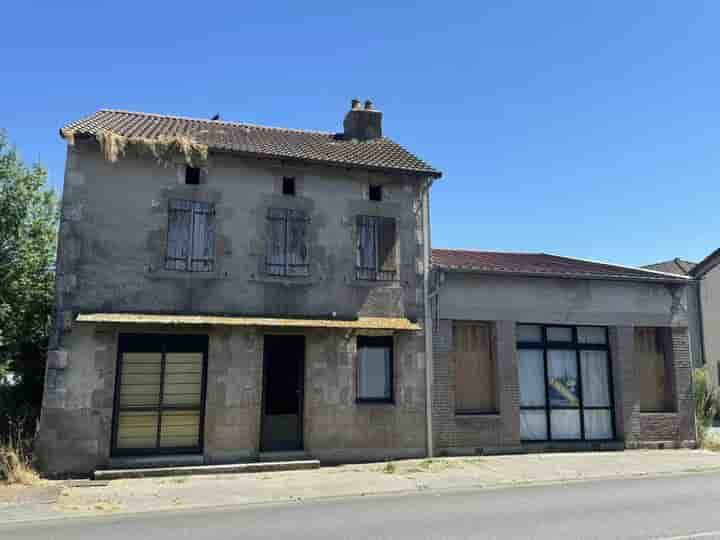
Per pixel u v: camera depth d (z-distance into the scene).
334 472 10.91
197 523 7.24
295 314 12.00
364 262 12.69
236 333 11.59
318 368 12.00
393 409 12.36
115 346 10.95
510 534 6.47
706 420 14.96
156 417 11.12
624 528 6.71
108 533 6.76
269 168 12.34
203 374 11.47
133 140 11.41
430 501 8.53
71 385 10.59
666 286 14.93
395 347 12.62
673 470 11.27
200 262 11.59
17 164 13.23
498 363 13.27
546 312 13.80
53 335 10.66
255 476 10.53
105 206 11.24
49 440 10.38
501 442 12.99
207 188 11.87
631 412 13.98
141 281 11.22
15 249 12.91
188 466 10.83
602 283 14.39
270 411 11.91
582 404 14.00
